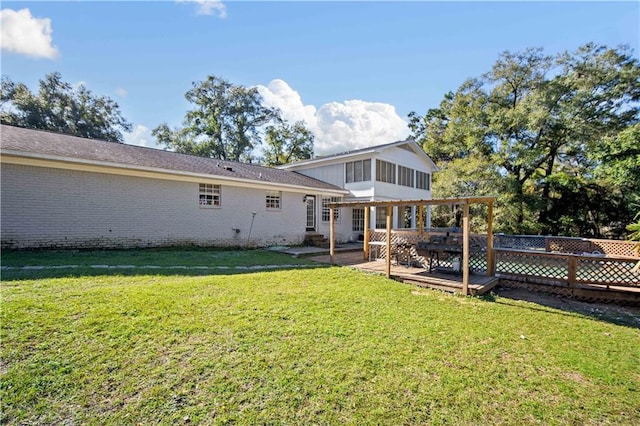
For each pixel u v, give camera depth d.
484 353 3.43
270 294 5.12
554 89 16.02
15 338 2.99
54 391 2.41
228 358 3.01
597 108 16.50
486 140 19.06
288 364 2.97
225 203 10.95
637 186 12.91
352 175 15.58
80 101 27.81
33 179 7.30
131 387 2.51
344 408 2.41
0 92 24.06
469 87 19.39
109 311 3.74
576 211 17.92
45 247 7.45
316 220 14.58
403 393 2.63
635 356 3.49
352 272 7.52
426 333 3.89
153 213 9.24
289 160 34.22
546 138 17.19
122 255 7.66
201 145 29.66
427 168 19.83
